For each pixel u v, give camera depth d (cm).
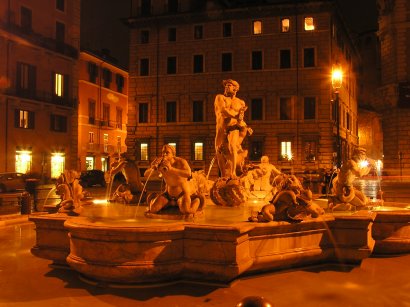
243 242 643
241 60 5081
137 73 5391
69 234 670
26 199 1562
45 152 4212
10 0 3872
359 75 7881
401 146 3984
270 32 5000
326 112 4844
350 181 898
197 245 636
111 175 1079
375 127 7881
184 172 756
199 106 5222
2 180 2920
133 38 5416
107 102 6109
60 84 4406
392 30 4088
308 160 4853
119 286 630
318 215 741
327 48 4841
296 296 605
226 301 579
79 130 5500
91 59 5716
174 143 5262
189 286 634
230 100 1159
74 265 644
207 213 862
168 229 620
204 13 5106
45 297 602
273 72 4991
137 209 946
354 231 761
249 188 1163
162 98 5306
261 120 5006
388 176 3928
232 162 1133
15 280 686
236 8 5009
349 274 715
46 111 4225
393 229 852
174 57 5294
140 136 5356
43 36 4209
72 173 878
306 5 4838
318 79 4862
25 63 4009
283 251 710
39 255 766
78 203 863
